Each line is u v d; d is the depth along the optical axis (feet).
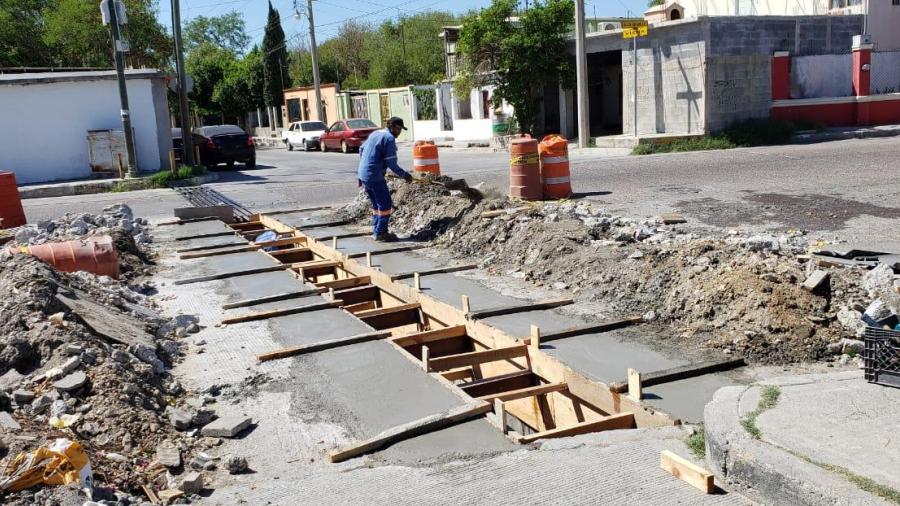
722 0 110.22
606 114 107.34
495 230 32.19
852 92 84.38
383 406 16.60
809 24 81.92
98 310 21.33
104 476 12.94
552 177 41.70
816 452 11.10
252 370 19.25
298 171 76.54
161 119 76.02
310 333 22.22
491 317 23.07
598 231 29.45
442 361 19.63
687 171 54.75
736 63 77.56
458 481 12.66
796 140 75.51
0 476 11.78
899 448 11.08
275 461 14.23
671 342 20.02
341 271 32.91
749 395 13.33
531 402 20.45
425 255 32.53
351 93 154.71
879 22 88.53
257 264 32.01
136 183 66.49
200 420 16.02
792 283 20.35
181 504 12.35
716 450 12.02
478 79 101.35
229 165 85.76
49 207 54.75
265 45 181.98
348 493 12.48
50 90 71.15
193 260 33.47
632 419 16.07
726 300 20.47
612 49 87.15
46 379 16.29
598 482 12.18
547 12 92.79
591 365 18.61
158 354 20.15
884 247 26.58
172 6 77.30
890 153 57.11
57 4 128.36
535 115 101.55
